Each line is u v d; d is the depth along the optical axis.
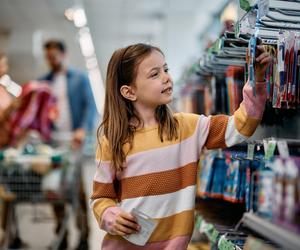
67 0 8.76
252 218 1.35
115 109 1.65
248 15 1.59
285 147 1.29
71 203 3.50
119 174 1.59
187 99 3.31
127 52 1.66
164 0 8.66
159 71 1.60
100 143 1.67
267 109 1.86
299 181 1.00
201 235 3.16
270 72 1.63
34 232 4.48
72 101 4.33
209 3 8.00
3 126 3.78
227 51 1.83
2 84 3.79
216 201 2.66
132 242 1.48
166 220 1.52
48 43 4.28
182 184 1.56
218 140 1.58
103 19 10.20
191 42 10.09
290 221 1.03
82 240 3.81
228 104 2.11
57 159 3.39
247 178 1.80
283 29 1.57
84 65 15.30
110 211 1.54
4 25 10.87
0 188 3.38
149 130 1.59
